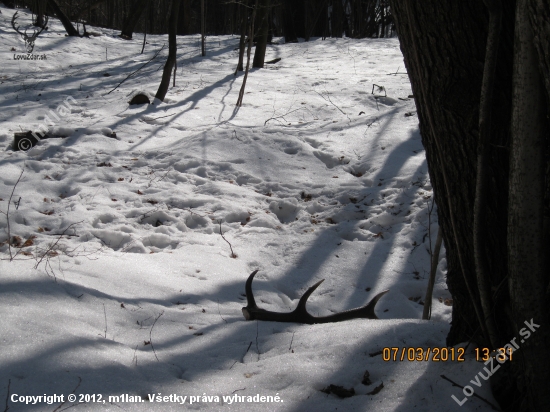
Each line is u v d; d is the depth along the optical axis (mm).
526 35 2205
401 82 12352
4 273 3791
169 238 5875
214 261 5426
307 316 3955
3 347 2938
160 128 9258
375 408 2699
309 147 8414
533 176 2309
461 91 2707
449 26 2646
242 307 4426
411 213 6520
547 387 2447
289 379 2943
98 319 3658
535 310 2414
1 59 14422
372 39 19438
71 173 7215
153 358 3189
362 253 5914
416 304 5164
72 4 24969
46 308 3521
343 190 7176
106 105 10445
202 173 7527
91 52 16609
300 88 12133
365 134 8914
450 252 3037
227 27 32000
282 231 6309
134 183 7082
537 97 2246
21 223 5844
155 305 4176
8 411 2469
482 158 2502
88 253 5172
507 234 2496
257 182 7414
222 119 9906
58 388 2666
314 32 23375
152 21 28125
